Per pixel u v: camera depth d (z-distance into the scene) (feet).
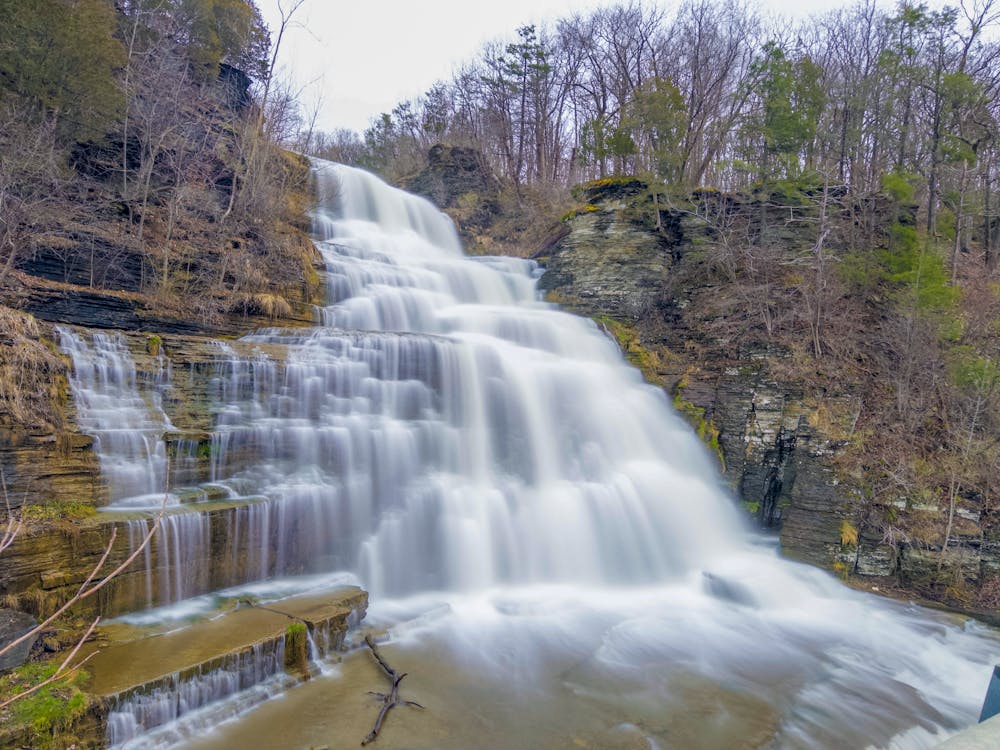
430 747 24.25
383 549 39.75
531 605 38.63
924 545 46.24
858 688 31.81
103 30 57.52
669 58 125.80
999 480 47.50
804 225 73.46
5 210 43.42
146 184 56.90
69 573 27.35
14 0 51.06
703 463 58.34
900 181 66.80
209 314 49.24
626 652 33.99
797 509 51.72
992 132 83.97
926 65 85.51
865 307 62.90
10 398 29.07
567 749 24.77
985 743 6.08
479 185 120.47
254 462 37.40
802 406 54.80
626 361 67.82
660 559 46.70
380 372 45.88
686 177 98.02
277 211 71.20
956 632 39.73
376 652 30.71
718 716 28.12
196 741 23.48
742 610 41.09
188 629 27.99
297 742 23.81
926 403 53.57
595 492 48.44
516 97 140.87
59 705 20.97
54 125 52.24
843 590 45.75
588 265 79.05
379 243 86.38
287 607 31.19
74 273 47.88
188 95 76.18
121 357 35.47
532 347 64.54
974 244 92.73
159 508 31.48
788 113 73.46
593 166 131.54
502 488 45.80
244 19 101.30
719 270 71.26
